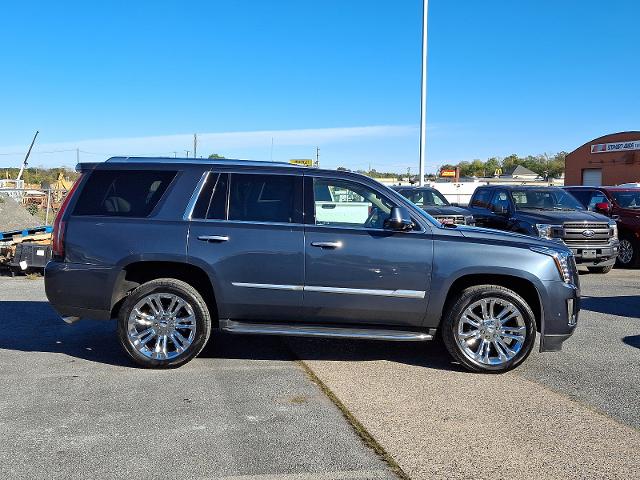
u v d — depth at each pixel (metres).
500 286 5.88
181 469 3.79
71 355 6.37
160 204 5.93
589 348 6.79
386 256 5.74
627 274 13.41
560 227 12.44
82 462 3.88
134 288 6.06
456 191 42.16
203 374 5.75
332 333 5.83
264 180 5.99
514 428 4.49
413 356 6.45
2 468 3.79
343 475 3.72
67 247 5.90
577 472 3.79
